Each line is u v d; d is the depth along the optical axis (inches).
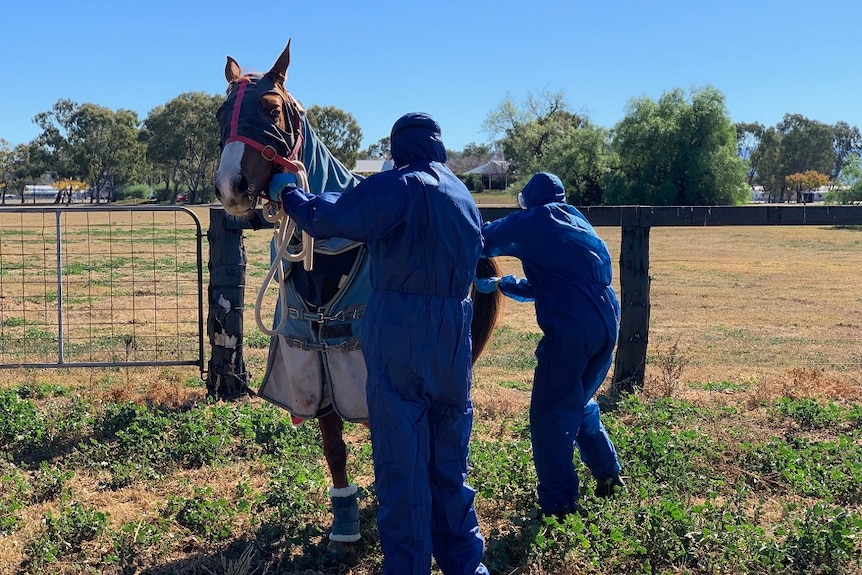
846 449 238.8
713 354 430.0
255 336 454.0
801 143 4697.3
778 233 1590.8
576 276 172.2
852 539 165.2
